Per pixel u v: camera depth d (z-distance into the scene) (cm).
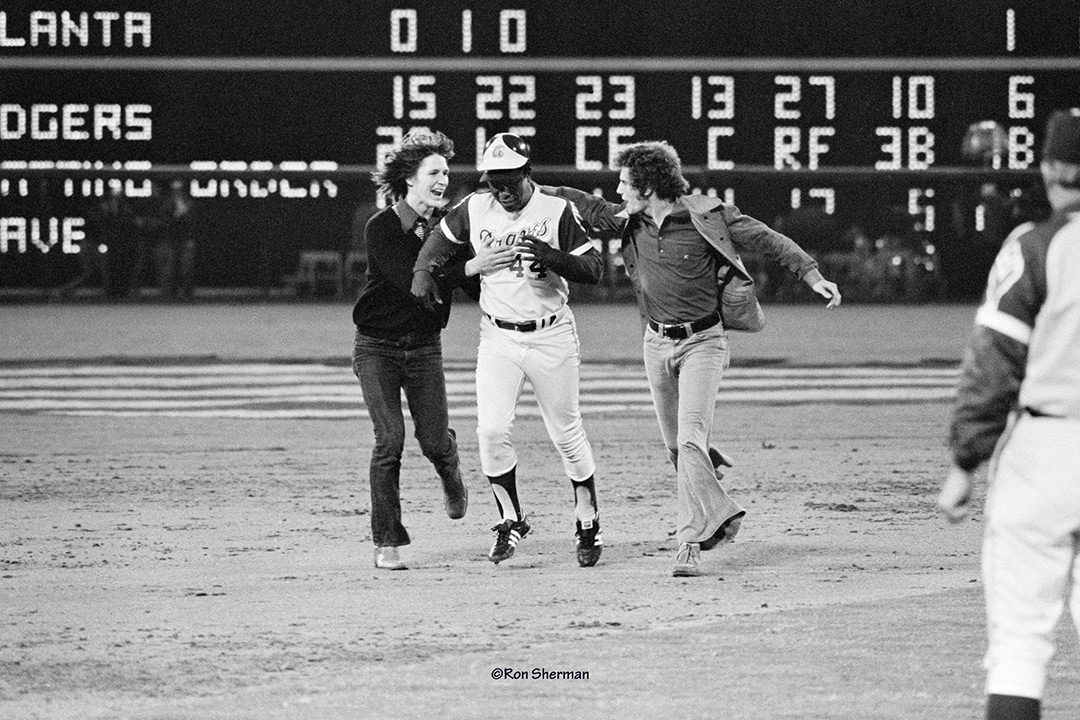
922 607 2873
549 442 5231
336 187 10312
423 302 3262
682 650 2559
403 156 3312
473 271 3241
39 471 4612
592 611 2870
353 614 2848
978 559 3362
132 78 10150
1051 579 1864
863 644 2584
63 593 3036
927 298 10494
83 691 2333
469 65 10181
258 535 3669
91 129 10175
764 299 10694
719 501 3206
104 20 10100
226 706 2244
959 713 2184
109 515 3922
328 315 9719
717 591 3048
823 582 3128
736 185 10250
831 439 5228
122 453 4959
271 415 5828
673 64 10200
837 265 10431
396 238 3319
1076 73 10281
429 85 10194
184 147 10231
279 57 10181
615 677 2389
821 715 2178
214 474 4569
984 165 10331
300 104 10206
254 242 10344
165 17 10119
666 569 3291
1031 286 1852
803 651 2541
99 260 10338
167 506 4056
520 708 2220
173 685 2362
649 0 10181
